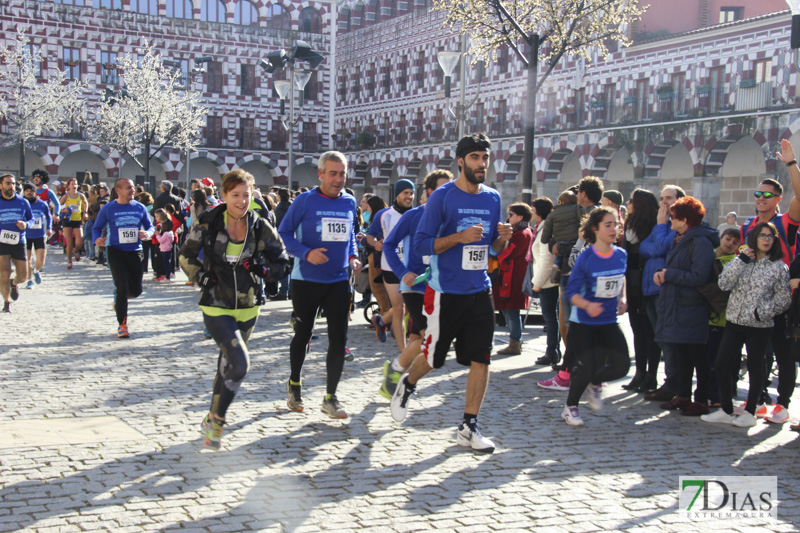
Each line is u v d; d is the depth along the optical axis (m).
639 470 6.11
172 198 21.47
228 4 58.81
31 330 11.89
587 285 7.40
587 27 21.19
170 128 49.66
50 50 54.03
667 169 37.38
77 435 6.51
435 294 6.57
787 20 30.48
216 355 10.23
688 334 7.83
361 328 13.27
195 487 5.41
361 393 8.34
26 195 20.39
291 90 25.62
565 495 5.51
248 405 7.68
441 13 50.28
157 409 7.41
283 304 16.47
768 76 31.39
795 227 8.26
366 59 57.97
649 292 8.51
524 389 8.84
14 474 5.55
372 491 5.45
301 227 7.27
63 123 53.47
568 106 40.88
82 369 9.16
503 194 45.59
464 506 5.23
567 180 42.91
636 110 37.28
